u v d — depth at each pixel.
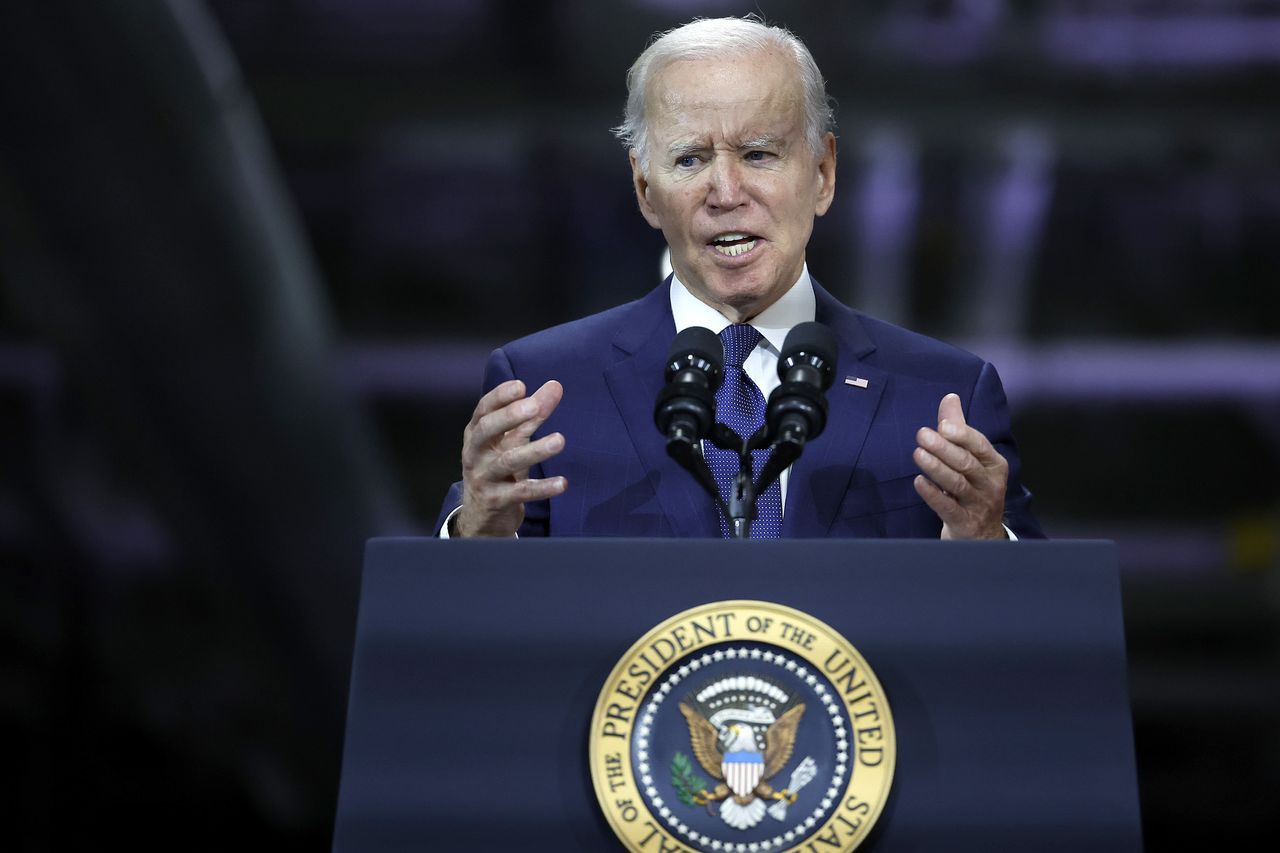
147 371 23.84
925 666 4.95
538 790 4.90
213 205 22.78
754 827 4.81
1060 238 29.25
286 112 27.05
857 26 25.62
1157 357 30.64
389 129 27.45
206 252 23.03
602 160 28.00
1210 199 28.66
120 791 31.22
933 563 5.03
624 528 6.97
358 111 27.14
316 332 25.88
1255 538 32.97
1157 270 29.73
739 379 7.24
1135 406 31.67
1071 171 28.06
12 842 30.55
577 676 4.98
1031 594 5.00
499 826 4.88
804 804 4.82
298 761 30.23
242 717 31.42
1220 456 32.44
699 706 4.91
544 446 5.80
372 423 31.94
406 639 5.02
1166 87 26.62
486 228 29.45
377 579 5.08
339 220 29.30
